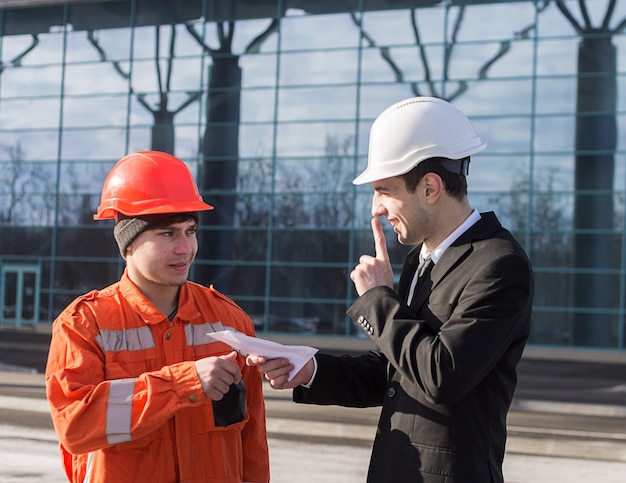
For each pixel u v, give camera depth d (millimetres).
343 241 29734
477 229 2713
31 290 33594
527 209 28062
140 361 2686
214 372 2512
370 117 29688
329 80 30172
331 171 30016
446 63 28906
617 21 27516
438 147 2719
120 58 33031
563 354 27219
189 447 2674
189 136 31875
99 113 33219
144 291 2779
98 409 2486
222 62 31578
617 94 27500
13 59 34406
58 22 33969
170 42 32406
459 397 2484
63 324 2654
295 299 30109
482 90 28609
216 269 31047
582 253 27594
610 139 27500
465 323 2502
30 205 33875
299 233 30234
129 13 33000
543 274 27906
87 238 33156
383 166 2750
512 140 28266
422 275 2789
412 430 2656
